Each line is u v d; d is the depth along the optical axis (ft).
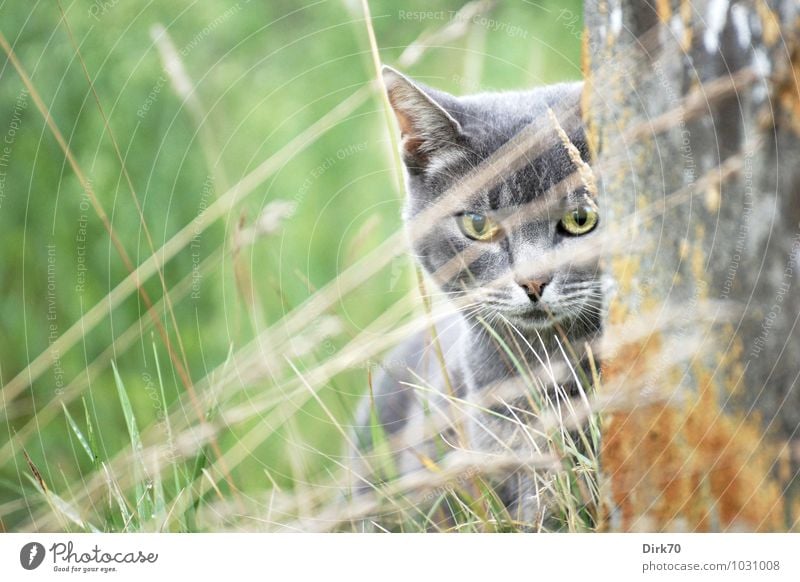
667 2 8.63
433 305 13.94
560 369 11.85
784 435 8.61
